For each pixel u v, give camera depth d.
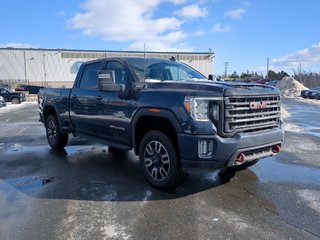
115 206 4.41
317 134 10.28
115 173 5.95
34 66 72.50
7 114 19.77
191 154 4.40
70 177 5.73
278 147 5.16
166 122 4.84
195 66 79.81
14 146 8.62
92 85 6.55
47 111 8.27
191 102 4.41
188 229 3.73
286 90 50.59
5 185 5.33
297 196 4.71
